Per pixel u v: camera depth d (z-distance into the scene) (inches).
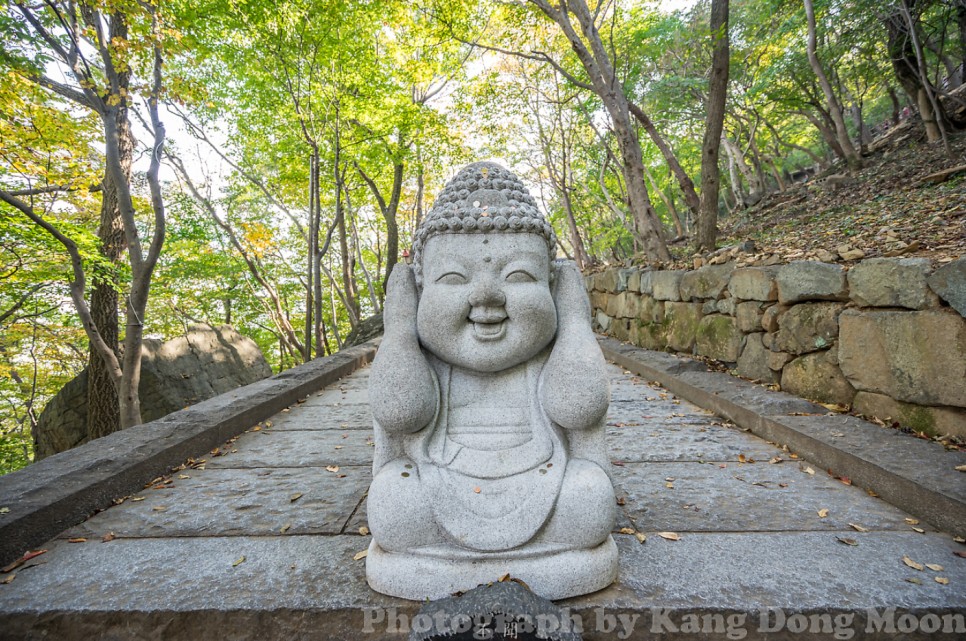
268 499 106.5
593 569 67.2
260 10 310.3
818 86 546.6
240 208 608.4
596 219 664.4
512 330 74.5
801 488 105.0
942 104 439.8
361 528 91.2
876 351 129.9
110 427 281.7
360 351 319.0
